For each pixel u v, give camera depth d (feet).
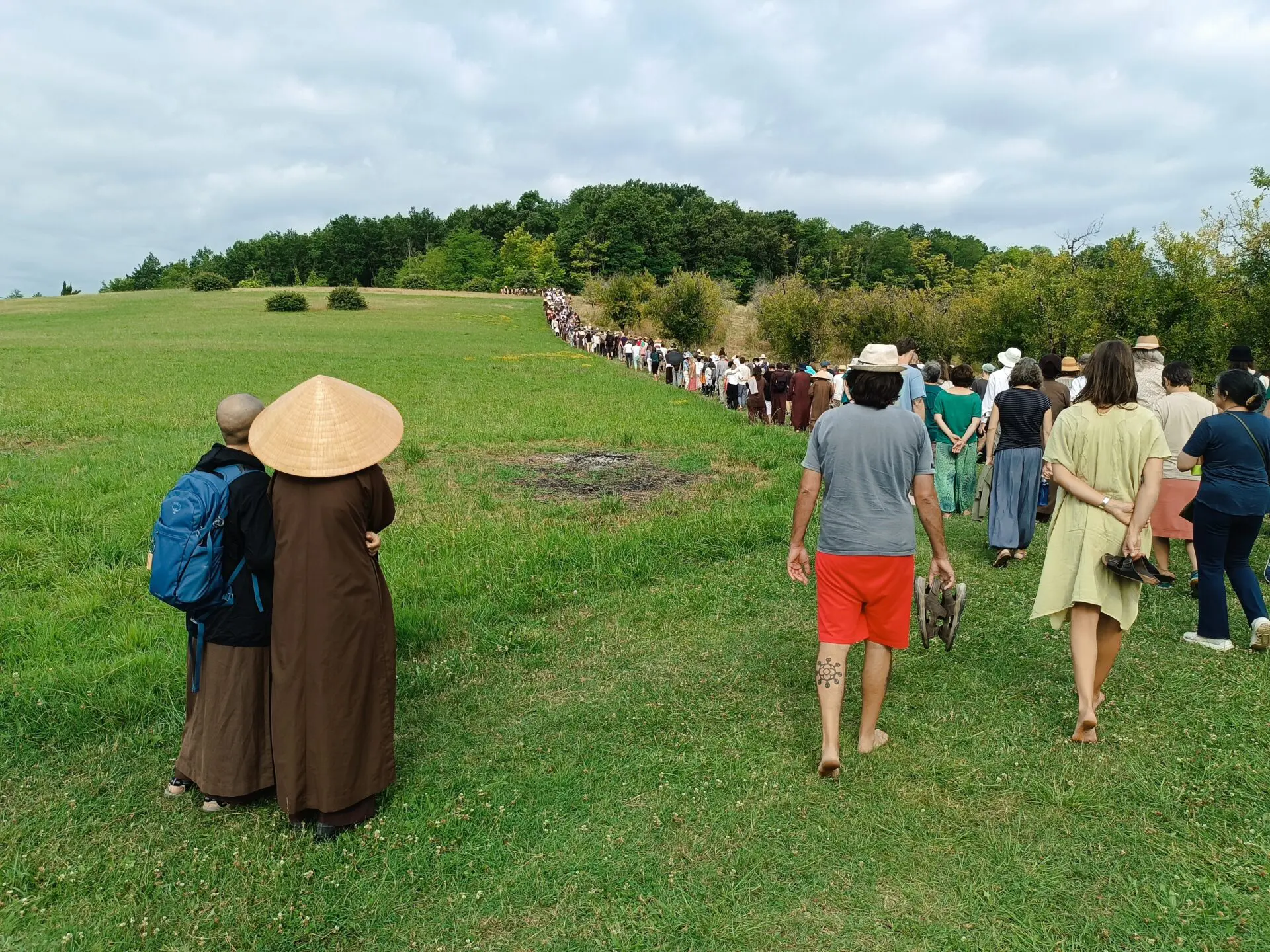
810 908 9.55
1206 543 16.84
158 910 9.73
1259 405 16.56
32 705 14.25
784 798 11.70
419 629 18.16
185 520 10.64
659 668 16.55
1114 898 9.57
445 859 10.55
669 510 29.84
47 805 11.84
